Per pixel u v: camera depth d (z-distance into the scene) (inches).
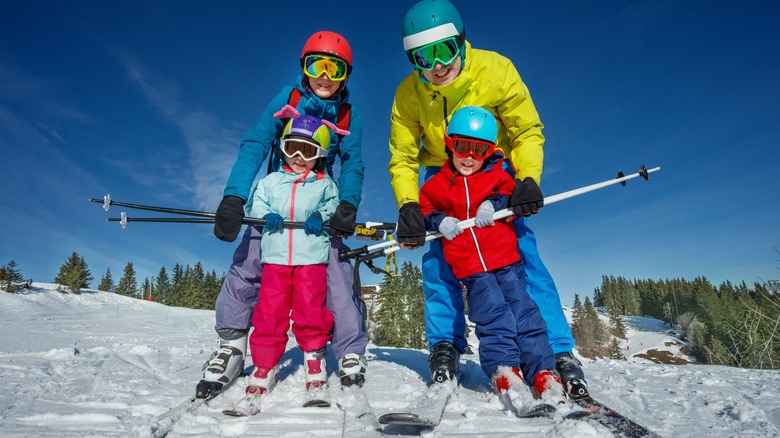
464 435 60.6
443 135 107.3
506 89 102.2
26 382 97.5
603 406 74.6
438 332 98.3
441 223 94.0
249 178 98.0
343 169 107.3
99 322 531.8
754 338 246.2
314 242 93.7
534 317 87.5
